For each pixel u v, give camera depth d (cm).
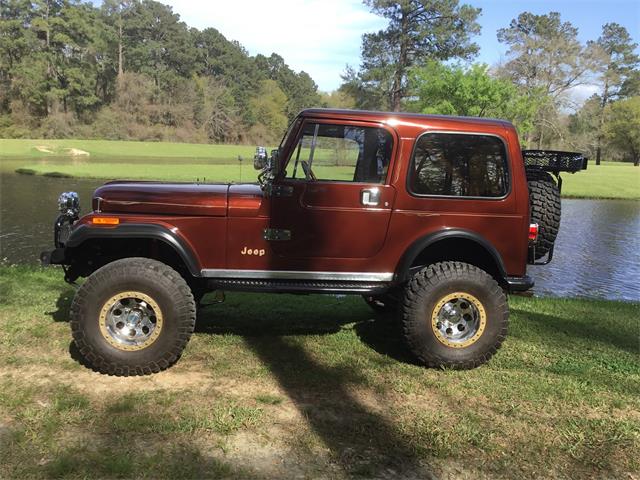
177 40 9881
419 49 4762
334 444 312
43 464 282
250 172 3588
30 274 729
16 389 361
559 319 627
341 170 418
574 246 1648
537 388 398
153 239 425
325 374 405
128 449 297
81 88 7688
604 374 436
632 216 2378
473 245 439
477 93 2927
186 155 6116
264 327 514
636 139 6794
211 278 418
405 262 418
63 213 450
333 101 9575
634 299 1045
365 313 580
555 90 5256
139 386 374
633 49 7238
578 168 440
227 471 282
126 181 469
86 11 8419
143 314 395
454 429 333
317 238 418
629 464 309
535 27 5656
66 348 434
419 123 418
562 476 295
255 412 340
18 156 5134
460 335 428
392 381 398
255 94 10075
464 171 421
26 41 7400
